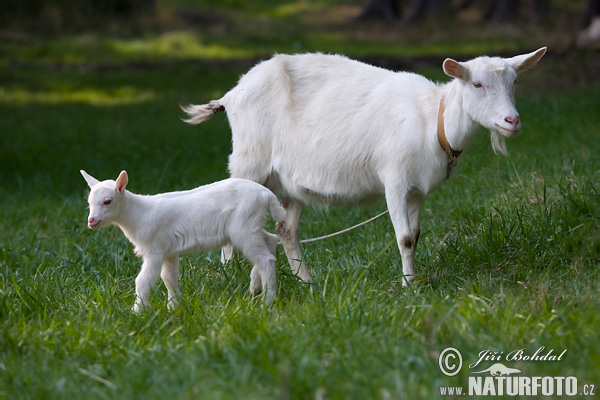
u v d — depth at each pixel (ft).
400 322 25.17
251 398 19.84
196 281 33.30
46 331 26.40
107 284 32.12
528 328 24.03
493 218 37.14
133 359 24.03
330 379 21.08
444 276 32.32
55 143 76.33
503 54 120.16
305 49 150.20
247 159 35.76
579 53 105.81
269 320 26.43
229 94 36.81
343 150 33.55
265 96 35.37
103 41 157.89
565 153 50.11
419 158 32.24
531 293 28.68
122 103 102.37
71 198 54.60
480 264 32.71
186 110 37.60
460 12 196.65
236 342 24.02
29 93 111.86
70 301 30.91
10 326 27.76
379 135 32.89
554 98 74.49
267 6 230.48
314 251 38.78
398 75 34.27
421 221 42.50
